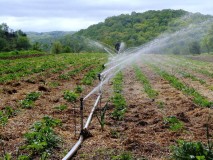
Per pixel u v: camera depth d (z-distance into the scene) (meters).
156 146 11.25
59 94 21.08
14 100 18.56
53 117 15.02
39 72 32.88
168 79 28.66
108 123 14.12
